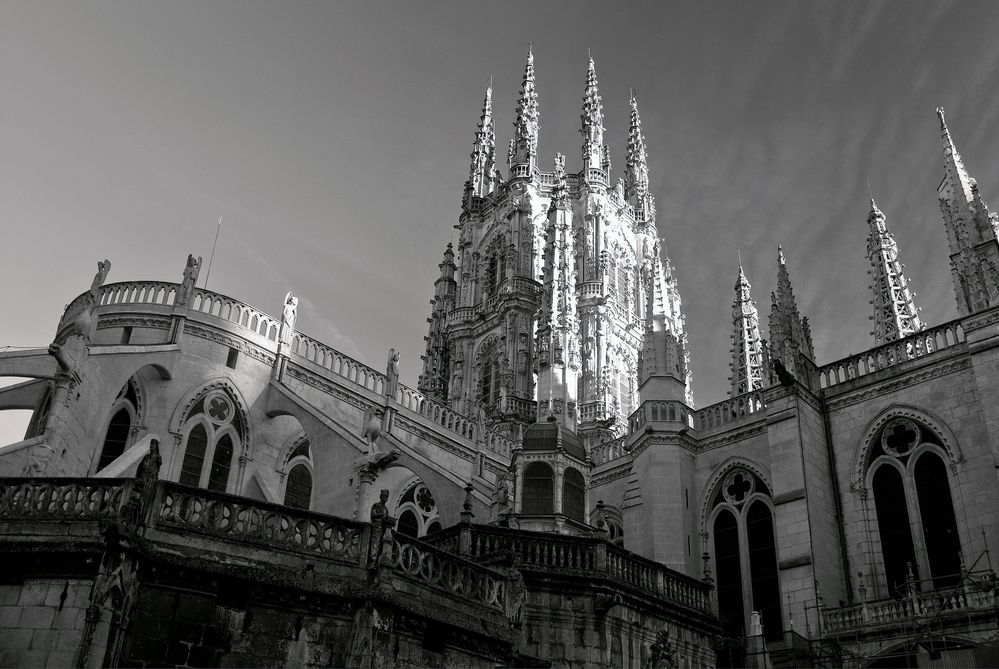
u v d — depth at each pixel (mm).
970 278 35906
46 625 16875
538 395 56969
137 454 31109
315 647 18969
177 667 17516
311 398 39656
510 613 23844
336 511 32875
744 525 39812
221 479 35750
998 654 28312
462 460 45656
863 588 34344
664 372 44719
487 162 90188
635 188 87625
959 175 38188
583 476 35750
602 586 27719
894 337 54625
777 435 38062
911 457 35969
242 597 18703
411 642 20375
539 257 77750
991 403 33344
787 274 42250
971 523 33094
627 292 77938
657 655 29000
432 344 78875
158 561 17922
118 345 32406
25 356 33000
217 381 36344
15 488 18719
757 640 33188
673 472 41406
